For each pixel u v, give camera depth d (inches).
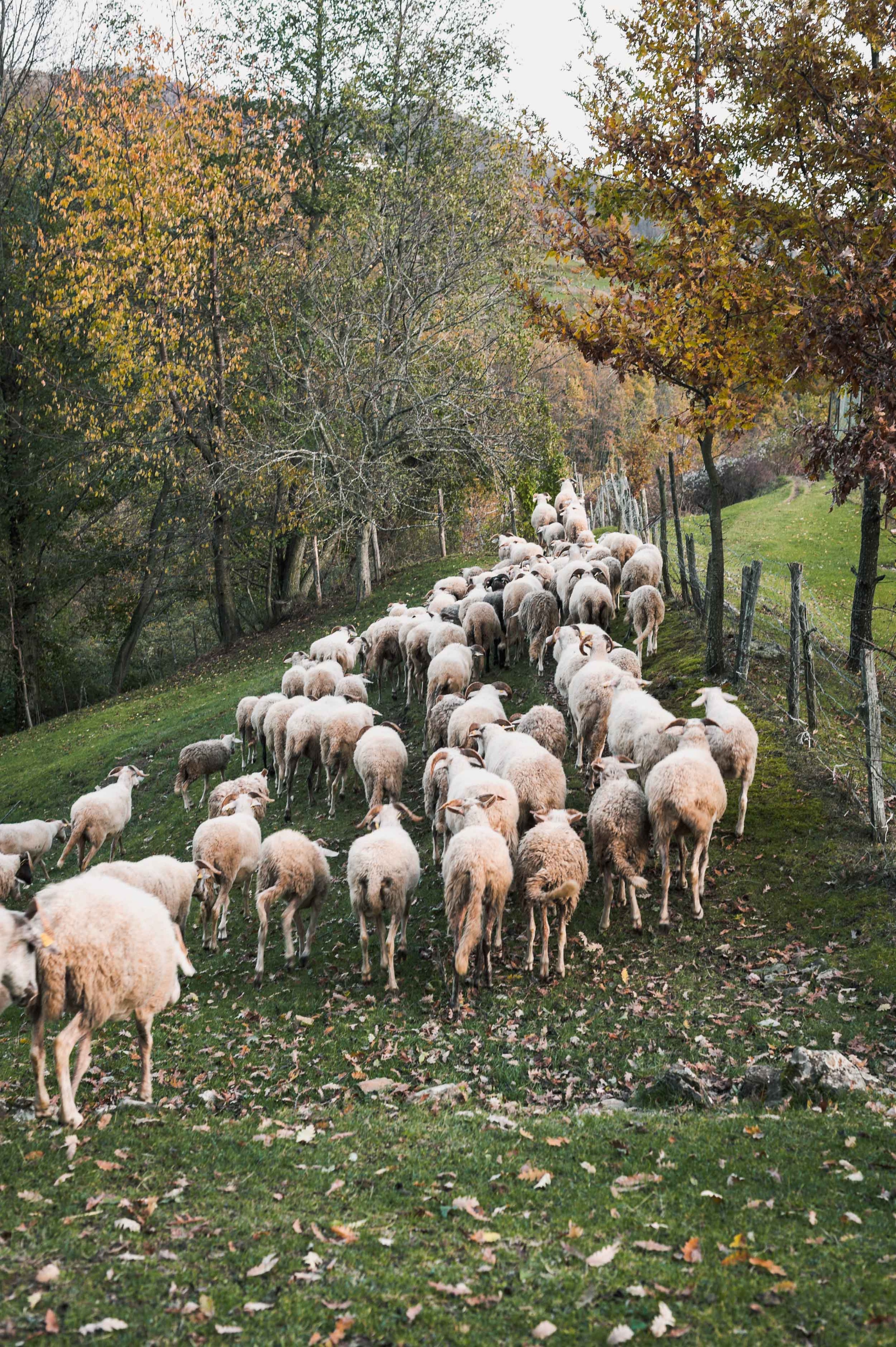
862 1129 286.0
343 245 1530.5
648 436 2800.2
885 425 463.5
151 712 1300.4
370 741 653.3
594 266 666.2
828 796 564.4
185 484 1680.6
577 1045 388.5
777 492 1930.4
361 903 453.4
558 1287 215.0
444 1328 200.8
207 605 2336.4
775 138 630.5
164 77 1395.2
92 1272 217.3
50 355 1626.5
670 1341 195.6
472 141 1547.7
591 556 954.7
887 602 1100.5
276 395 1546.5
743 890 504.4
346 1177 275.7
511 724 609.6
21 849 782.5
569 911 446.0
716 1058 370.0
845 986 407.5
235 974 504.7
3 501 1662.2
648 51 645.9
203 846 545.6
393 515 1675.7
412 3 1539.1
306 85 1638.8
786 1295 209.5
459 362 1512.1
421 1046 394.9
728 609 919.0
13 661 1804.9
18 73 1701.5
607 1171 275.6
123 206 1339.8
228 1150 293.7
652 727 549.0
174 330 1397.6
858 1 599.2
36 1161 273.4
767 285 572.4
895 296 487.8
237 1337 196.5
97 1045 412.2
